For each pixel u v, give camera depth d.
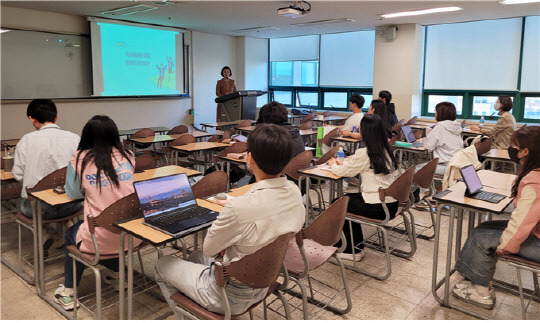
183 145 4.70
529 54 6.83
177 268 1.79
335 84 9.37
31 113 2.82
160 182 2.14
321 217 1.93
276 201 1.57
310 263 2.08
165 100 8.95
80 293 2.59
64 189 2.45
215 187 2.58
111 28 7.73
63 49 7.21
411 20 7.30
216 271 1.54
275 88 10.71
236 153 4.19
